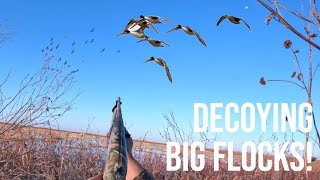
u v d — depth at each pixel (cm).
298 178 739
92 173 801
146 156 920
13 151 775
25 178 745
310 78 307
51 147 828
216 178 839
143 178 272
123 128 153
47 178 739
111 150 142
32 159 780
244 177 839
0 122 804
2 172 704
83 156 838
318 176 719
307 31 226
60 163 815
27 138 813
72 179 771
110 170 137
